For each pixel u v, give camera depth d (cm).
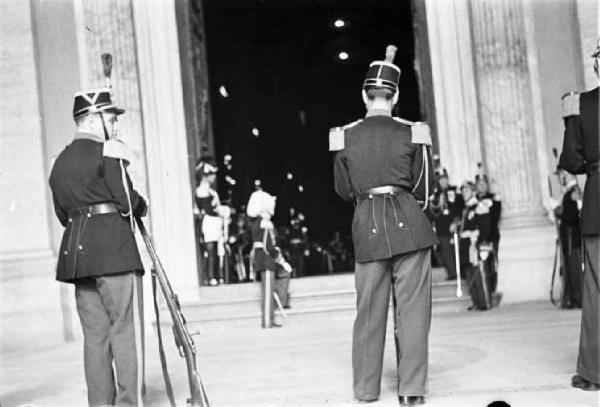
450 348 1116
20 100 1661
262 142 3966
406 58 3900
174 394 909
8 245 1623
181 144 1983
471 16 2033
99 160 765
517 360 972
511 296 1875
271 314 1720
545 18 1972
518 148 1972
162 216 1945
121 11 1861
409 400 754
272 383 941
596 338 766
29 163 1650
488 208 1781
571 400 720
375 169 787
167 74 1984
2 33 1667
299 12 3819
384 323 787
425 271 772
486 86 1995
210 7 3672
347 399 801
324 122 4016
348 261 3325
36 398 945
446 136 2064
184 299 1923
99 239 760
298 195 3978
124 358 757
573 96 807
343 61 3981
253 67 3931
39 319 1606
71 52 1772
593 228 771
